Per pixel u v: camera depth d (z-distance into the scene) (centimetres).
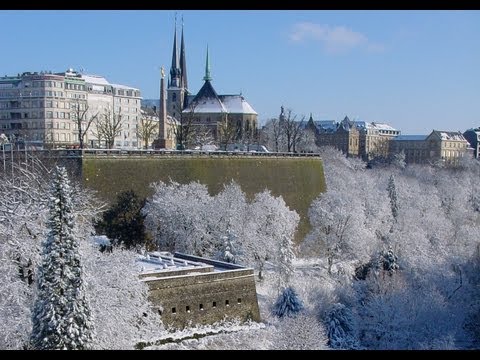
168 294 5750
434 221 11362
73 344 3831
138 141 19088
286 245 7919
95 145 17188
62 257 3847
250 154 11062
